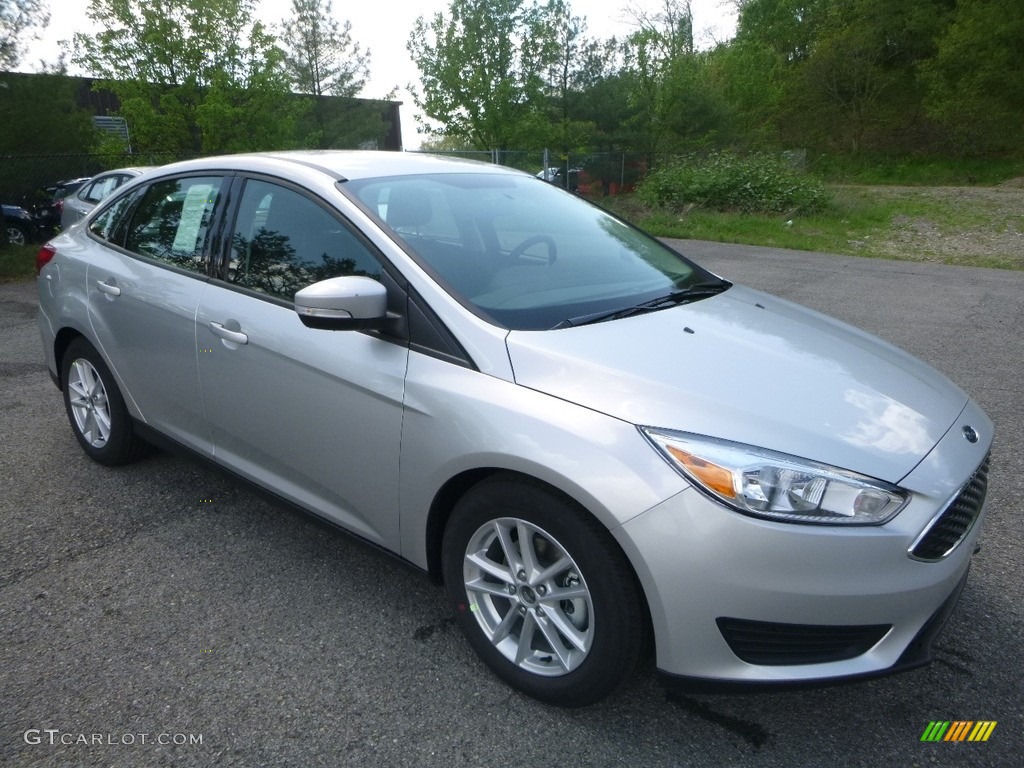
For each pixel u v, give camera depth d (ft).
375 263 9.22
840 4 160.15
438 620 9.71
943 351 23.16
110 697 8.30
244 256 10.71
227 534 11.74
